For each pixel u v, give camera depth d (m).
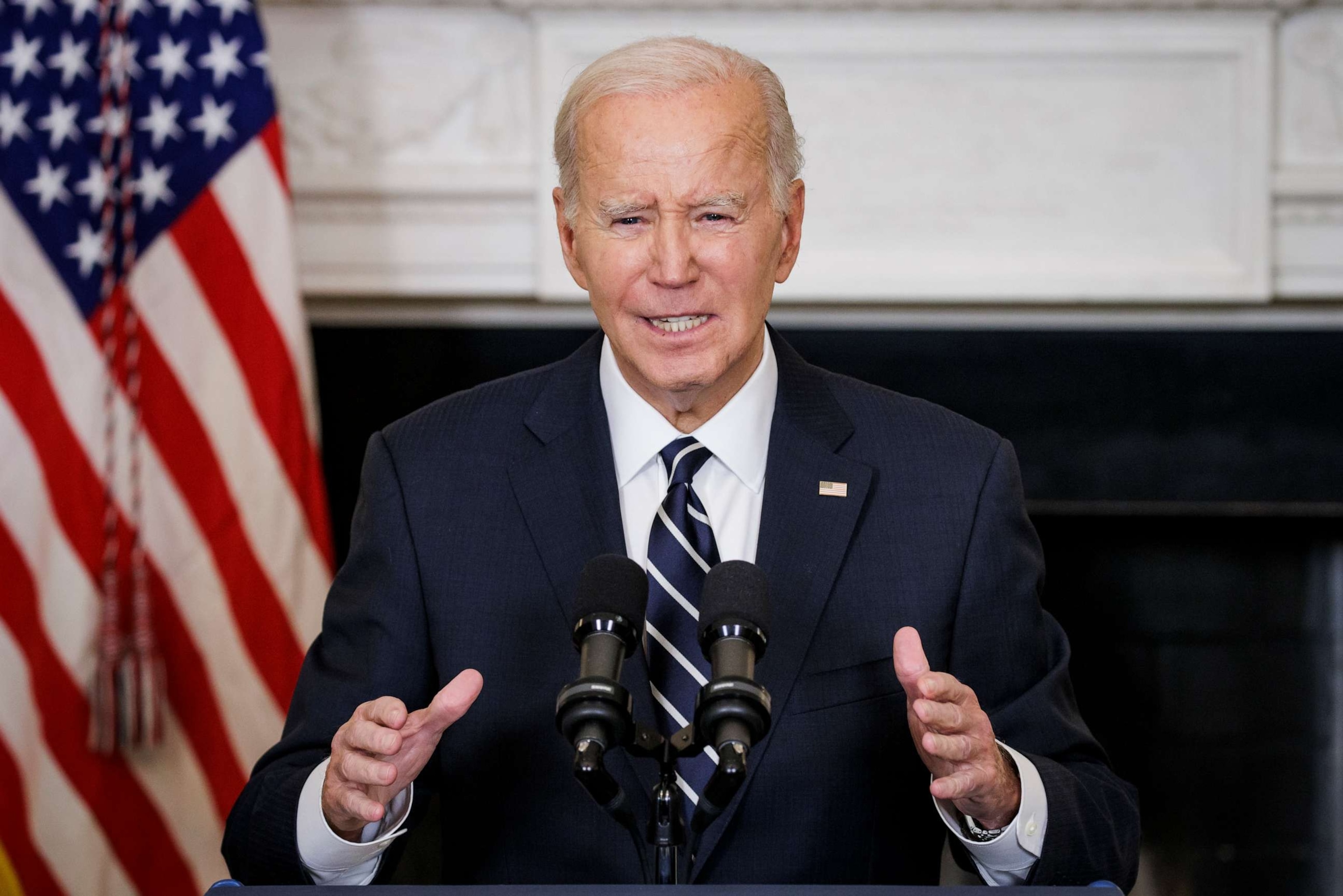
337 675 5.46
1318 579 12.59
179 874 9.51
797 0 11.11
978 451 5.68
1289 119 11.45
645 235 4.89
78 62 9.57
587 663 3.83
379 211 11.44
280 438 9.70
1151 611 12.69
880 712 5.24
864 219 11.45
